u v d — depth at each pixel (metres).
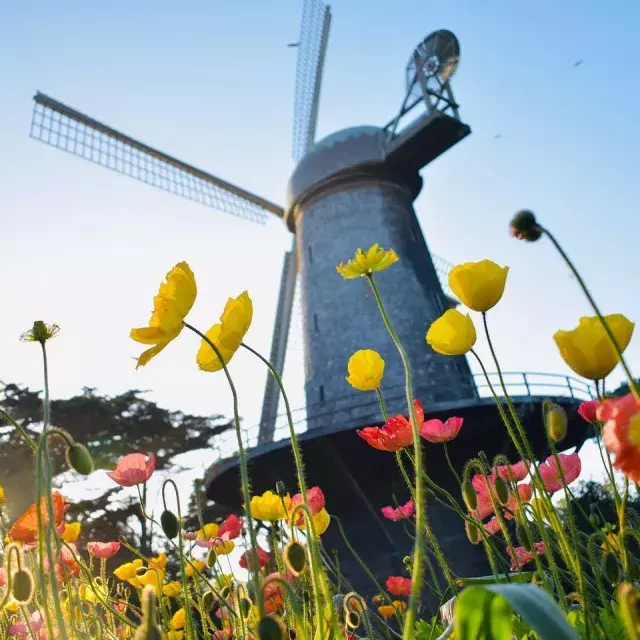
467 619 1.68
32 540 2.02
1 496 2.55
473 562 16.55
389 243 25.77
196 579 2.59
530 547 2.27
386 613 5.16
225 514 30.97
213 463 21.52
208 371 2.19
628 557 1.91
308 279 26.11
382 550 19.88
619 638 1.92
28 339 2.04
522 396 17.64
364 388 3.07
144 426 32.22
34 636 2.39
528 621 1.22
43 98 26.53
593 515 2.78
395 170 27.62
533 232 1.63
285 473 20.33
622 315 1.88
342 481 20.11
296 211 29.22
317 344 24.08
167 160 29.38
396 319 23.62
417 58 26.23
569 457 2.82
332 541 20.55
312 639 2.17
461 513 2.63
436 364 22.72
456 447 18.88
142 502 2.88
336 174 27.41
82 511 28.19
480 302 2.40
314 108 32.47
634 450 1.30
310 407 23.14
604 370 1.86
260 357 2.15
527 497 2.84
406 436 2.74
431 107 24.70
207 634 2.50
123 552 15.70
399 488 19.80
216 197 30.39
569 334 1.87
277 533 2.68
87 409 30.38
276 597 2.82
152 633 1.33
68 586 2.47
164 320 2.00
